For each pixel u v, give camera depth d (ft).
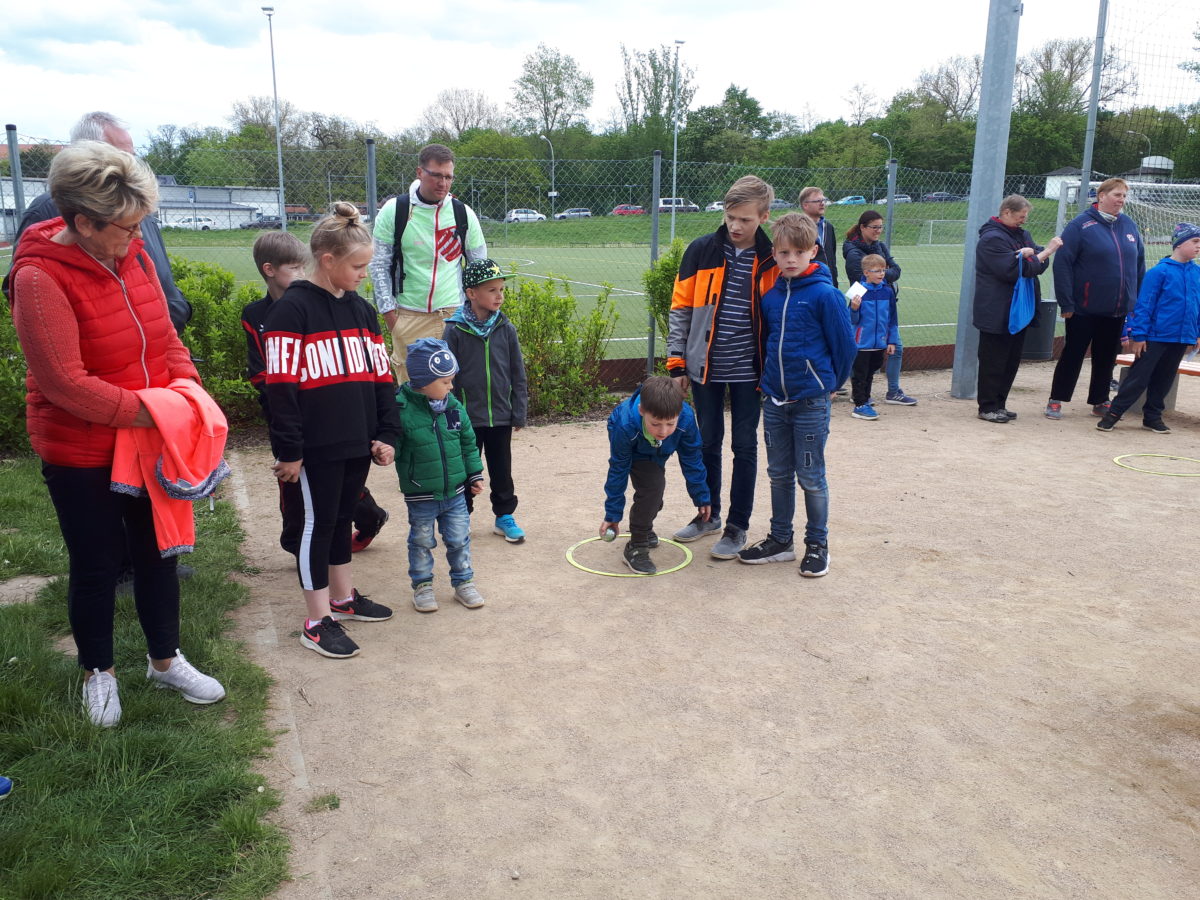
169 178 30.83
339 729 10.37
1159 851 8.46
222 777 9.11
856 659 12.19
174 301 14.44
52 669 10.93
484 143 196.44
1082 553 16.26
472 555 16.11
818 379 14.34
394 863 8.20
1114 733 10.44
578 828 8.72
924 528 17.52
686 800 9.16
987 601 14.16
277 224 31.58
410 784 9.37
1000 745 10.18
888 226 36.52
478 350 15.93
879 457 22.80
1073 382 27.12
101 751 9.39
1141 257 26.71
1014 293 25.62
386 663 11.98
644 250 38.88
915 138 206.08
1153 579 15.10
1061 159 164.45
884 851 8.42
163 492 9.84
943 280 78.89
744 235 14.64
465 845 8.46
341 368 11.46
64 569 14.52
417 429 13.05
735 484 15.83
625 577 15.07
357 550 16.21
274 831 8.50
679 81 193.77
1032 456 23.08
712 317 15.56
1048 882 8.04
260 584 14.55
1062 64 191.42
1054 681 11.64
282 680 11.46
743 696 11.20
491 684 11.46
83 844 8.09
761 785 9.41
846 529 17.46
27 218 12.57
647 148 198.49
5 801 8.64
